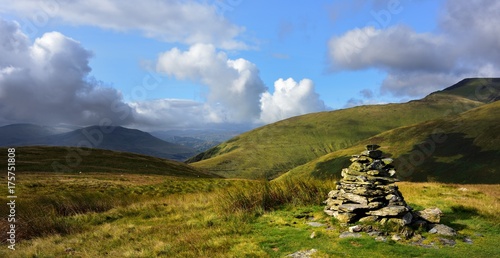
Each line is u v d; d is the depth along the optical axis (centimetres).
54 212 1950
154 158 11075
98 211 2219
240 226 1519
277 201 1934
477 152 13588
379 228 1373
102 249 1318
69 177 5566
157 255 1192
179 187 4756
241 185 2366
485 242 1260
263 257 1108
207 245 1260
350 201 1563
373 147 1672
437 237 1293
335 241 1257
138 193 3881
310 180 2233
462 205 1869
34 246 1384
